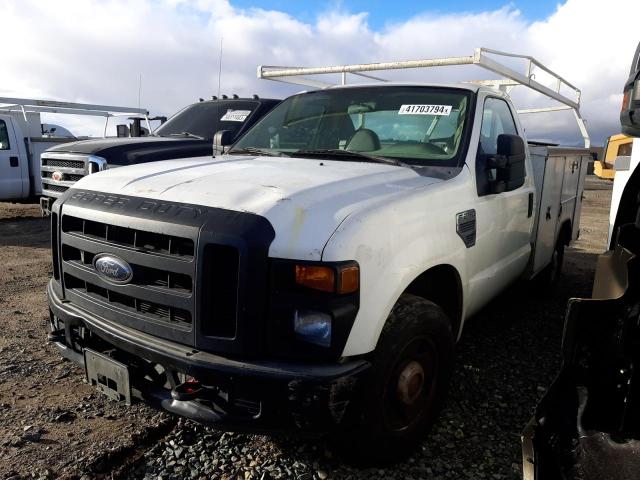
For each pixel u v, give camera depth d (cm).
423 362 280
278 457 281
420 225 271
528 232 442
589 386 193
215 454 283
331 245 223
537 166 462
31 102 1174
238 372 219
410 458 284
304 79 652
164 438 297
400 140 358
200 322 230
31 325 464
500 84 596
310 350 224
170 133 782
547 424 201
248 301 221
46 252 766
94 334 270
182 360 228
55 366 385
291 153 366
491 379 380
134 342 245
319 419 220
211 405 232
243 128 725
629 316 185
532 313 531
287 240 223
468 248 320
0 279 610
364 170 301
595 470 183
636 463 175
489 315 522
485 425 319
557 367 404
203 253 226
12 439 292
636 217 206
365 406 241
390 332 248
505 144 351
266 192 244
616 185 283
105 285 264
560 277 641
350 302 225
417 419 281
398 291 248
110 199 270
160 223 239
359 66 568
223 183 261
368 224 238
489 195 351
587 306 194
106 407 331
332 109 400
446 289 323
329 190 254
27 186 1066
